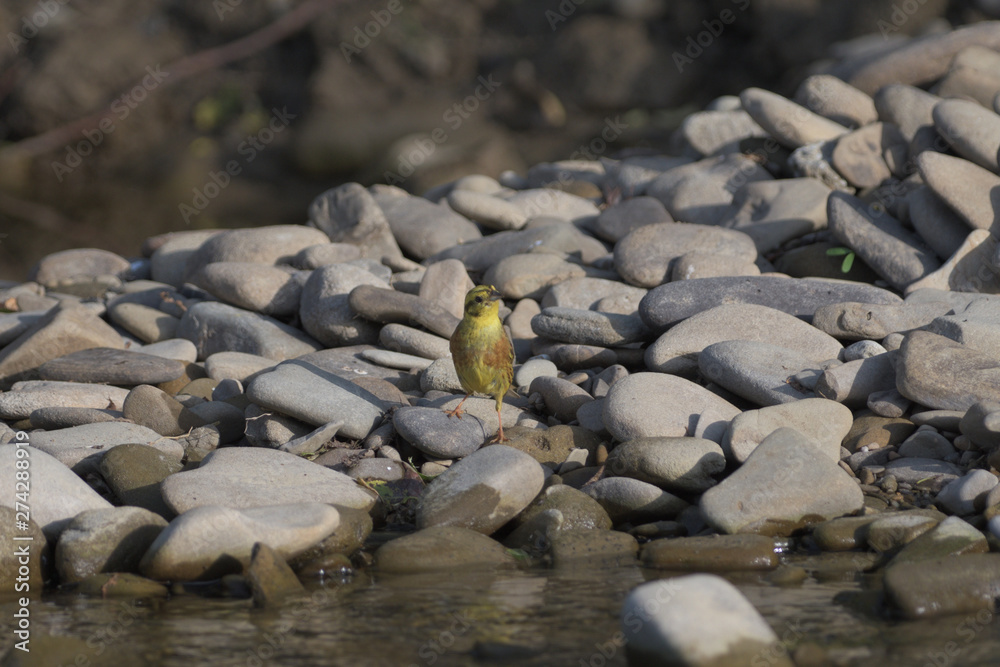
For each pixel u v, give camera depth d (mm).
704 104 35750
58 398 11570
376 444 10766
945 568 7609
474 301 10320
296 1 36469
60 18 35938
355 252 15711
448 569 8641
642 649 6562
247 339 13797
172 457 10359
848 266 14383
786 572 8148
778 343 11609
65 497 9086
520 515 9523
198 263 16281
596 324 12547
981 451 9633
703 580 6844
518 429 10914
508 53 37062
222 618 7625
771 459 9258
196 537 8320
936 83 18078
